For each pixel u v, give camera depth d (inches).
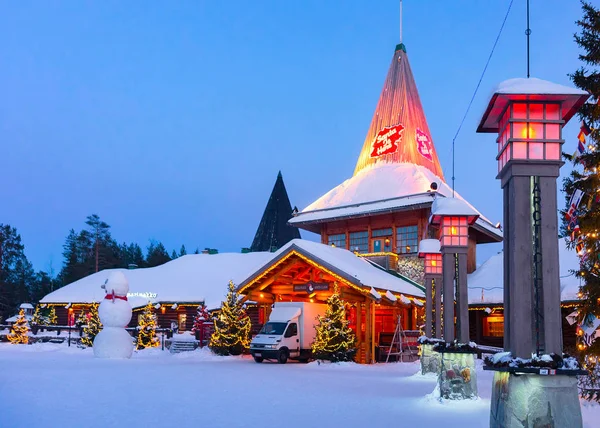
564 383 316.2
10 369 862.5
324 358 1153.4
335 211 1829.5
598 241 582.9
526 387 316.8
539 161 333.1
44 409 486.6
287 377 830.5
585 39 646.5
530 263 326.6
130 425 416.8
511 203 337.7
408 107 2046.0
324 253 1273.4
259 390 655.8
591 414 467.8
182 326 1972.2
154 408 502.9
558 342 319.6
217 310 1839.3
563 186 668.1
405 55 2123.5
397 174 1895.9
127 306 1224.2
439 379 585.3
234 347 1348.4
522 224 330.3
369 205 1753.2
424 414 488.7
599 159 592.1
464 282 628.7
